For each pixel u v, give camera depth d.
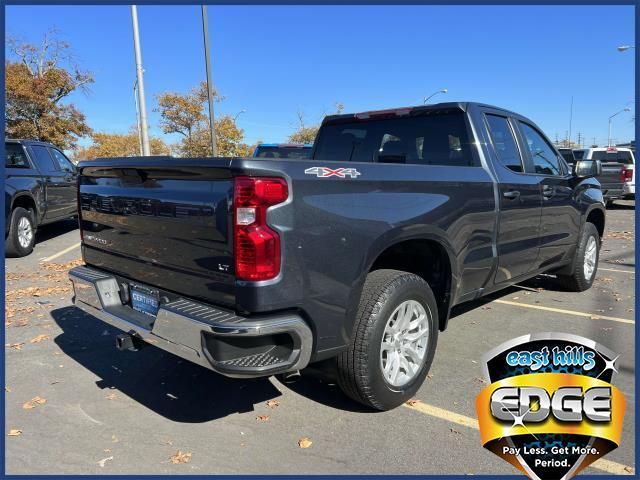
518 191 4.42
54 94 31.88
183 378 3.92
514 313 5.45
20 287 6.66
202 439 3.08
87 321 5.28
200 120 36.75
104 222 3.62
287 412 3.40
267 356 2.70
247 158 2.56
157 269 3.15
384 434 3.13
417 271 3.89
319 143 5.29
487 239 4.10
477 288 4.21
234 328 2.53
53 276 7.31
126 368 4.11
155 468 2.80
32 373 4.01
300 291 2.70
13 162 9.13
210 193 2.71
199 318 2.64
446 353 4.33
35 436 3.12
